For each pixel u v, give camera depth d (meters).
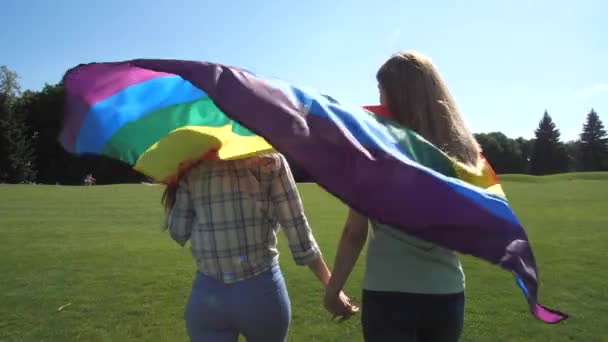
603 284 6.99
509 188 29.39
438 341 2.37
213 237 2.64
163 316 5.77
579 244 10.05
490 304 6.05
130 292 6.71
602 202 19.20
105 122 2.78
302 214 2.75
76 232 11.96
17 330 5.29
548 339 5.01
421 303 2.28
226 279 2.64
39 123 62.75
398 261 2.30
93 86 2.63
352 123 2.10
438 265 2.31
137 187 30.80
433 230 2.03
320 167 1.97
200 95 2.79
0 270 7.94
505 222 2.17
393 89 2.38
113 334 5.21
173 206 2.88
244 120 1.99
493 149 90.12
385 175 2.00
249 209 2.66
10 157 58.97
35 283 7.15
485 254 2.08
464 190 2.10
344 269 2.43
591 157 91.69
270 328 2.72
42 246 10.07
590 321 5.50
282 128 1.98
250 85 2.06
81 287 6.93
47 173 62.84
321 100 2.15
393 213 2.00
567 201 19.83
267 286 2.69
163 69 2.19
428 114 2.34
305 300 6.26
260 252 2.70
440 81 2.39
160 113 2.85
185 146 2.61
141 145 2.93
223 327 2.72
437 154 2.23
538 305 2.21
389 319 2.30
